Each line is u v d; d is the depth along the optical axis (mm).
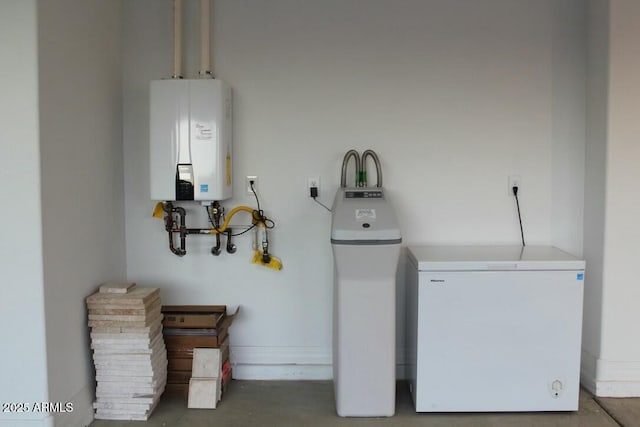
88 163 2779
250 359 3283
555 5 3146
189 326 2986
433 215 3229
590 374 3090
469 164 3209
